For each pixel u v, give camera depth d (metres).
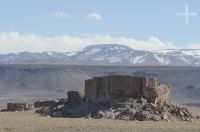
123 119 173.88
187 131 150.62
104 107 184.88
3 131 139.12
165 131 148.75
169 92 194.12
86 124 154.62
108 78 190.62
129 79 188.00
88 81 196.38
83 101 198.12
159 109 179.75
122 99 185.75
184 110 188.00
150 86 186.50
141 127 152.75
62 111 194.38
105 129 147.38
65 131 143.00
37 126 148.50
